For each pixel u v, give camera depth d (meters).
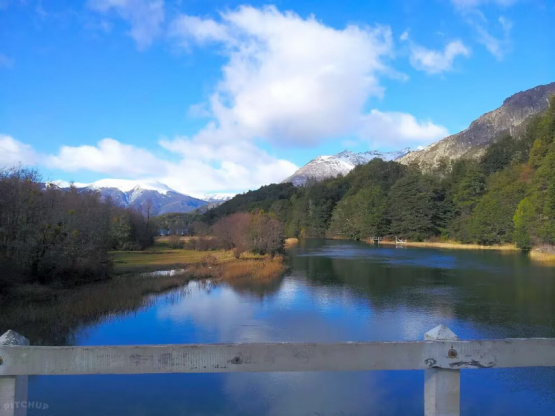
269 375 9.73
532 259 40.69
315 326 14.98
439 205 72.94
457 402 2.97
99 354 2.89
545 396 8.84
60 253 23.20
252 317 16.41
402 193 75.00
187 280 27.34
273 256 43.44
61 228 23.70
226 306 18.70
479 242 62.97
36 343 12.66
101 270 26.88
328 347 2.95
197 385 9.05
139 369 2.90
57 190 31.83
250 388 8.95
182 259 43.09
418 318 16.19
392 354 2.94
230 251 48.41
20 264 21.39
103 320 15.84
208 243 57.59
